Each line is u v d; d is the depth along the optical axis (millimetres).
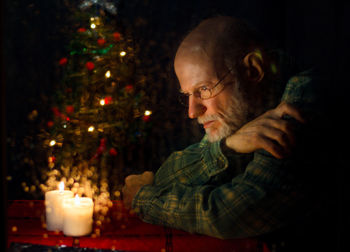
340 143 817
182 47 1008
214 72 972
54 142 1188
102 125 1201
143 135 1341
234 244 840
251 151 866
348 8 952
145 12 1400
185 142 1474
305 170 807
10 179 1365
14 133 1370
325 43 1006
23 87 1371
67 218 865
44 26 1402
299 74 966
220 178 940
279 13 1337
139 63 1395
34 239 855
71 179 1199
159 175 1053
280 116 853
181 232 903
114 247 809
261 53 1005
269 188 799
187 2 1394
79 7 1335
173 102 1449
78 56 1240
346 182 808
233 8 1370
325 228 837
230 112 987
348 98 873
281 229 857
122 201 1146
